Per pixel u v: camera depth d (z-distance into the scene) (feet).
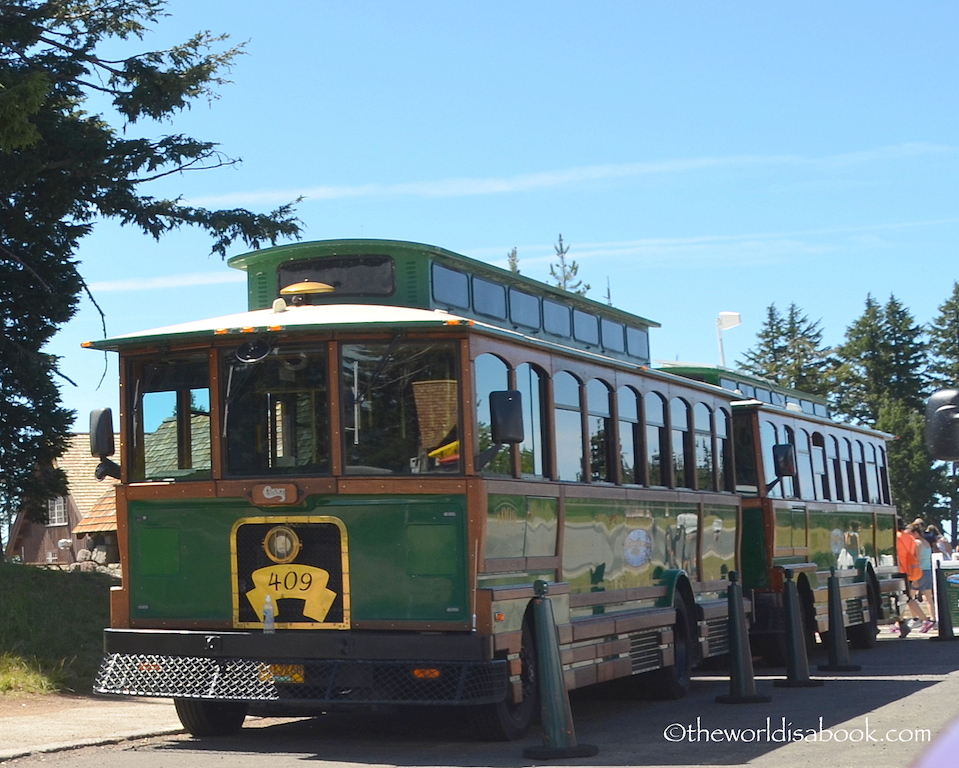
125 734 35.35
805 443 65.77
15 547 175.94
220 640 33.47
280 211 71.77
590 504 39.75
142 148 67.87
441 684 31.65
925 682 49.11
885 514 79.51
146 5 70.49
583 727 38.11
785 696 45.11
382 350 33.65
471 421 32.94
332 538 33.47
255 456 34.14
